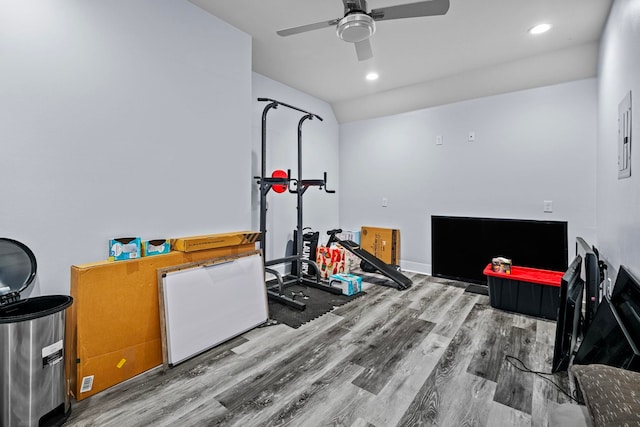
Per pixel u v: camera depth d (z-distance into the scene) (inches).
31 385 53.2
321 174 184.7
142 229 80.3
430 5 69.5
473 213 150.8
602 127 106.7
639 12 63.1
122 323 69.5
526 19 96.4
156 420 56.9
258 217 143.7
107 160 73.4
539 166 132.9
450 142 156.4
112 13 73.4
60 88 65.8
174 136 86.7
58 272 66.4
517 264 132.7
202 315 82.0
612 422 24.6
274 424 55.9
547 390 64.9
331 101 184.1
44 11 63.4
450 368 73.5
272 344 85.8
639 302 53.7
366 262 152.7
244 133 106.7
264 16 96.1
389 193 179.8
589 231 123.1
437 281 149.2
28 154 62.2
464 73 139.5
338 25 76.9
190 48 89.7
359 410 59.4
